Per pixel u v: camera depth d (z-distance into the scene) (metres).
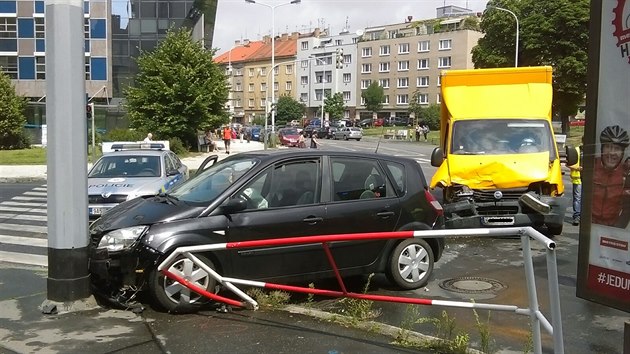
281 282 6.38
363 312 5.82
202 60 37.31
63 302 5.89
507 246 10.12
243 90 126.19
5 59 54.69
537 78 11.93
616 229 3.53
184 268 5.85
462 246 10.10
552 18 46.16
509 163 10.36
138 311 5.85
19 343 5.02
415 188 7.27
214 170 6.94
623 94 3.46
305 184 6.59
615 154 3.52
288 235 6.33
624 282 3.49
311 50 113.81
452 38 91.81
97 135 35.22
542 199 10.08
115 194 10.80
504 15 48.91
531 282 4.09
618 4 3.47
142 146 14.94
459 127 11.27
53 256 5.90
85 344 4.98
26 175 23.78
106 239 5.99
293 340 5.05
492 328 5.74
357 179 6.93
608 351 5.19
